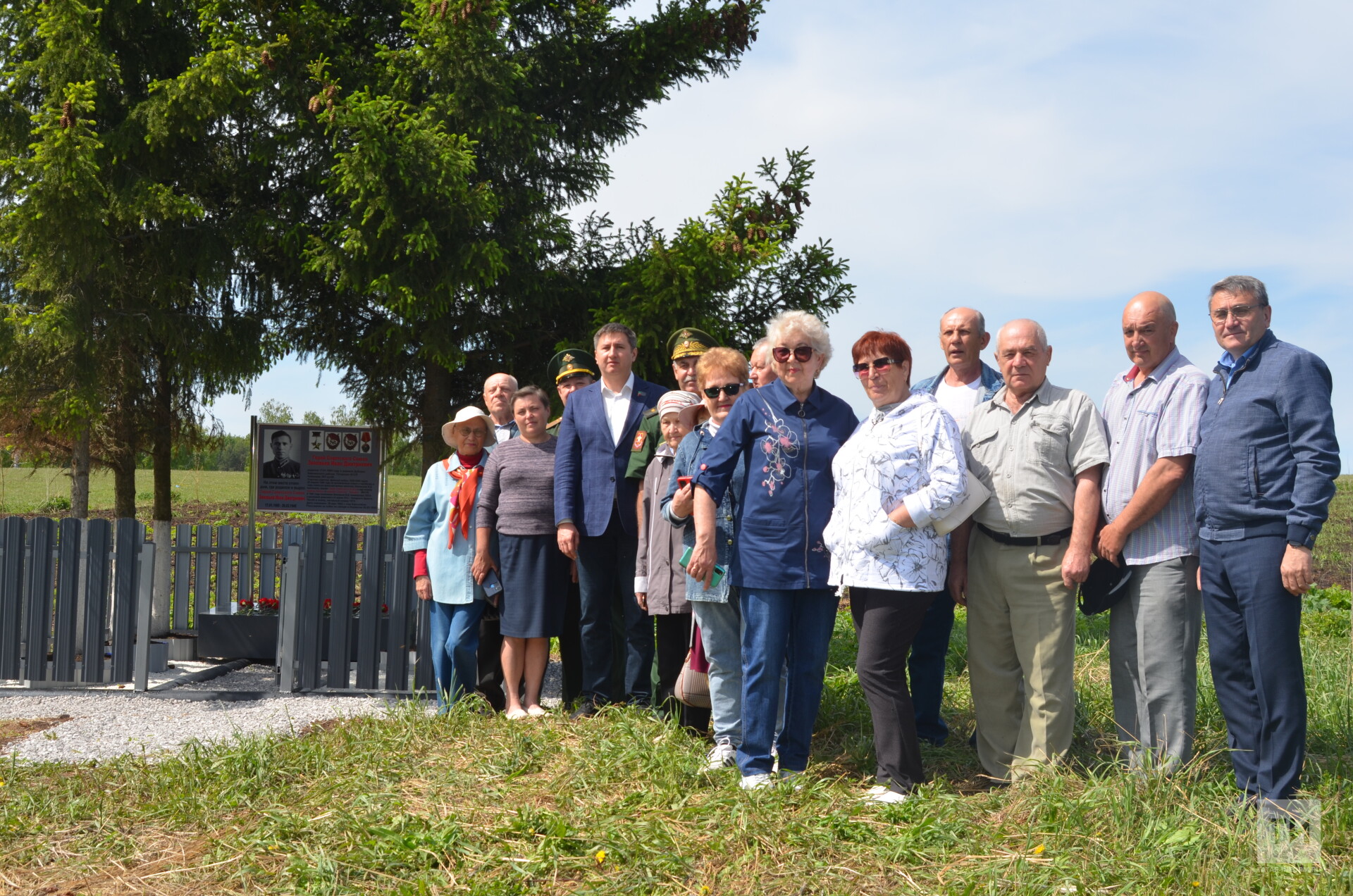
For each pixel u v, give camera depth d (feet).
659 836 11.17
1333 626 30.35
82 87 26.86
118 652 22.03
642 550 15.93
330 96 28.27
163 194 27.78
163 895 10.36
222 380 33.76
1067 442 13.24
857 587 12.45
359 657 21.67
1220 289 12.17
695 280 30.89
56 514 64.03
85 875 10.83
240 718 19.03
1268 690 11.78
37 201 26.43
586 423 16.80
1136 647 13.35
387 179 28.53
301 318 34.65
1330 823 11.07
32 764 14.94
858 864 10.59
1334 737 15.64
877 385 12.83
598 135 38.22
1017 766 13.17
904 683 12.65
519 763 13.82
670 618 16.03
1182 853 10.41
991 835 11.19
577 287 34.19
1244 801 11.60
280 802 12.79
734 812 11.65
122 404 32.71
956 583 14.40
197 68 27.40
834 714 17.08
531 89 33.32
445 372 35.47
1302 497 11.37
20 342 28.14
